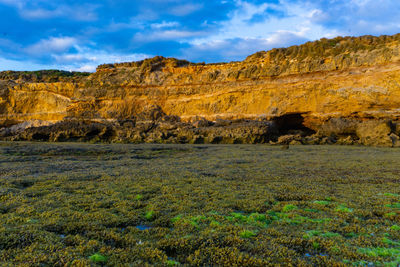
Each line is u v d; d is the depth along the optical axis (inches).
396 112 1743.4
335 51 2041.1
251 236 275.9
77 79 2923.2
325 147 1504.7
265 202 394.6
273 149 1402.6
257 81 2293.3
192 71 2615.7
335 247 251.0
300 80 2096.5
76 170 700.0
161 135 2107.5
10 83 2886.3
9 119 2812.5
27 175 601.3
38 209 343.9
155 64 2790.4
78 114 2728.8
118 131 2235.5
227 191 455.8
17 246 241.9
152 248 246.4
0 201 380.8
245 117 2309.3
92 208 358.0
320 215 339.6
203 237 269.0
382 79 1749.5
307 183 524.1
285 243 259.9
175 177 581.3
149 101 2701.8
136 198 411.8
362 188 480.4
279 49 2331.4
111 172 652.7
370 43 1958.7
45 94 2844.5
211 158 1015.0
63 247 243.3
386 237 275.3
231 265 221.6
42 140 2156.7
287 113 2178.9
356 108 1905.8
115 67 2994.6
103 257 228.7
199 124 2292.1
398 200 400.2
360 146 1572.3
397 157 991.6
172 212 349.7
